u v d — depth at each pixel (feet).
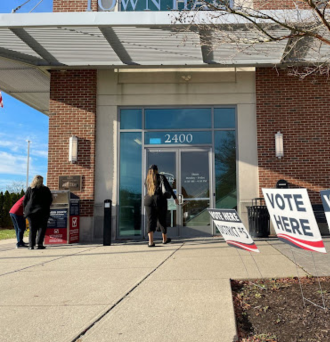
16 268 18.93
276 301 12.12
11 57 29.86
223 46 26.71
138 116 33.37
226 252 22.29
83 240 31.22
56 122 32.50
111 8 32.58
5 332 9.77
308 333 9.43
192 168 32.71
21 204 28.02
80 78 32.91
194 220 32.09
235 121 32.89
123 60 30.78
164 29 25.03
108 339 9.16
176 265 18.48
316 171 31.22
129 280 15.49
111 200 30.40
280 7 21.62
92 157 32.09
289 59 29.30
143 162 32.76
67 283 15.24
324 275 15.43
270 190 12.75
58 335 9.50
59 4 33.04
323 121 31.68
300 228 11.30
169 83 33.19
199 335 9.24
